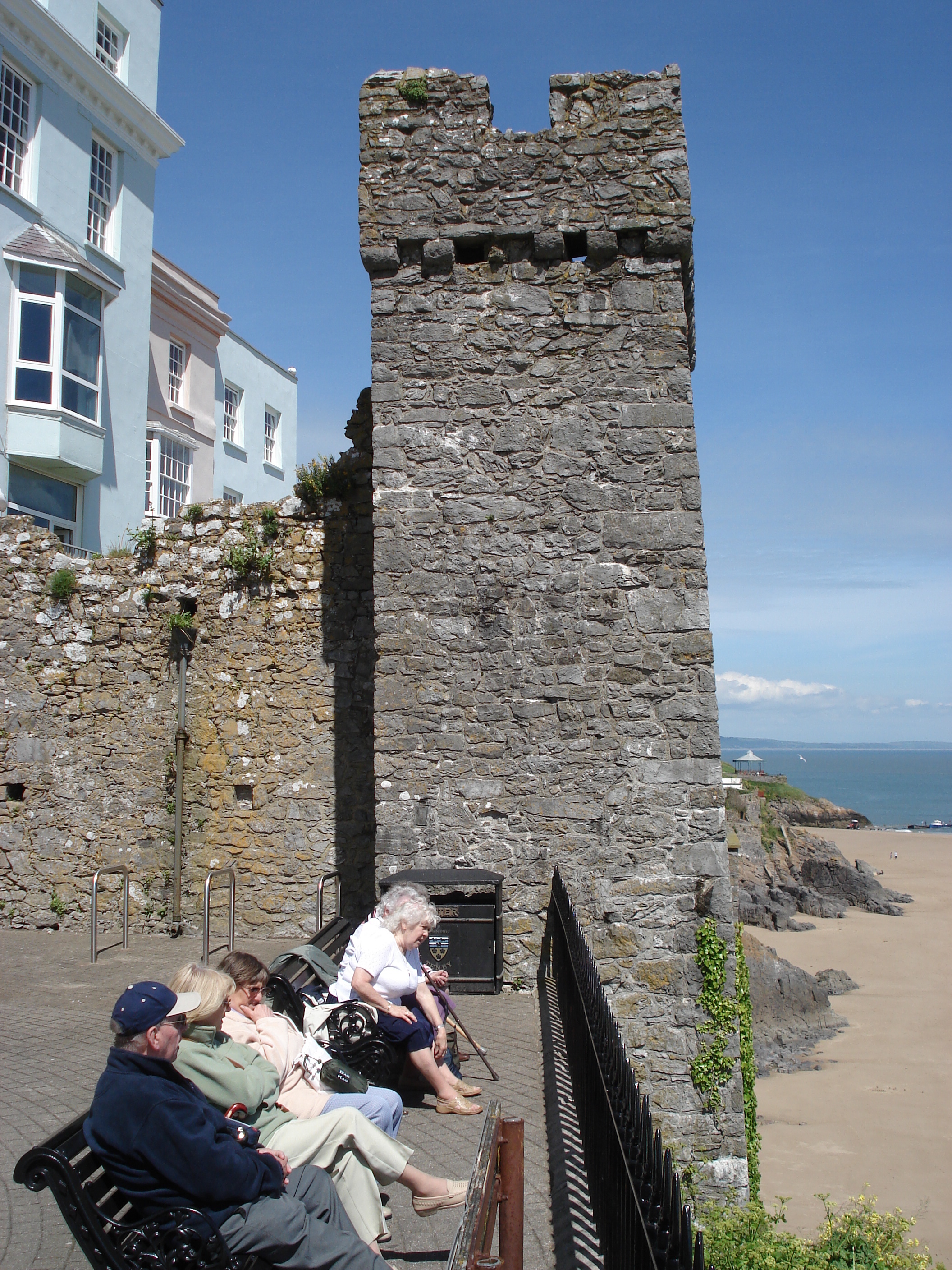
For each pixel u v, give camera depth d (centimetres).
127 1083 305
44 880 1128
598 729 859
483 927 813
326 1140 379
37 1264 375
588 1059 482
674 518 878
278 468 2852
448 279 909
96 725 1139
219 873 1036
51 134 1658
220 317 2497
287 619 1105
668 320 896
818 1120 1452
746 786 5678
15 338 1543
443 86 914
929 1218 1137
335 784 1081
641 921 837
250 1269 315
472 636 875
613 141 903
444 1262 391
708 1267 610
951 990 2222
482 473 890
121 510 1812
